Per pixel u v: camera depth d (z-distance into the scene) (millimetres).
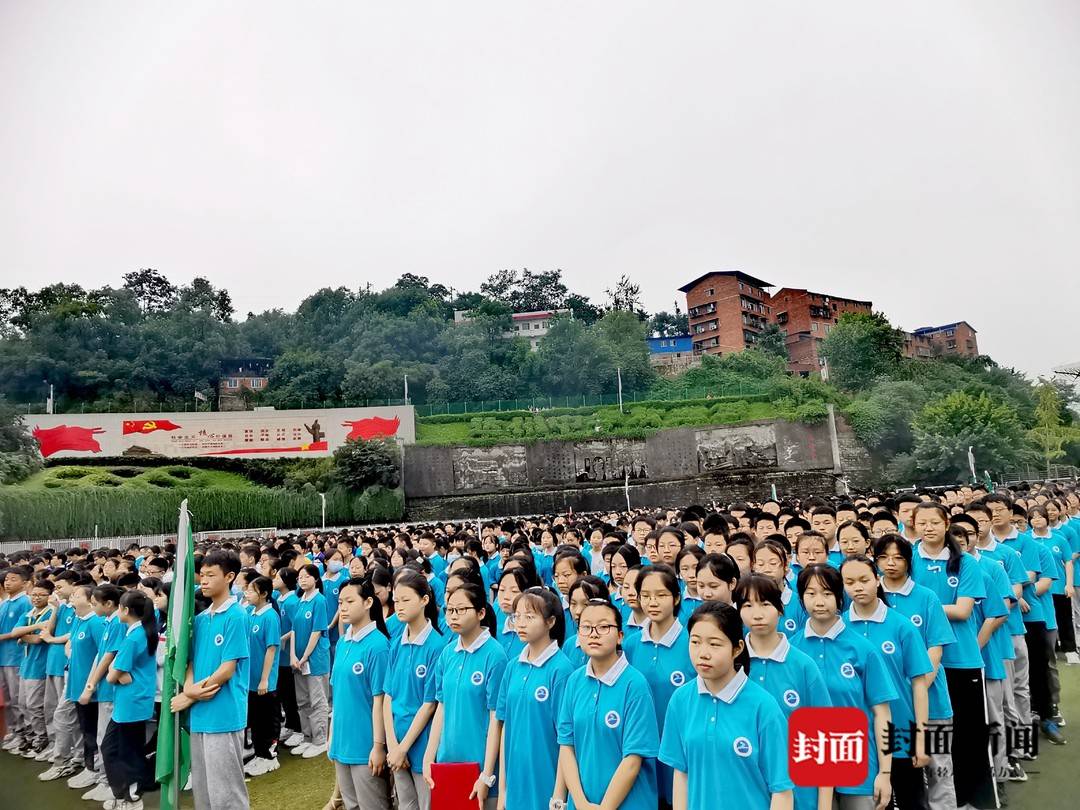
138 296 86500
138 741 7863
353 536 16109
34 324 67625
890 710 5266
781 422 55656
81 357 64438
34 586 9789
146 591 9234
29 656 9945
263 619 9008
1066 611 10570
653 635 5547
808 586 5316
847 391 70250
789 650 4824
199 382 67625
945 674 6301
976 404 49688
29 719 9938
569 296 101125
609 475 55000
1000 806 6520
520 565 6594
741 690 4262
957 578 6719
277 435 54312
